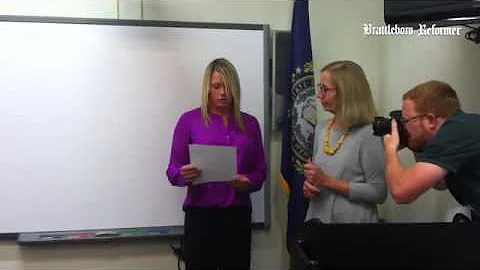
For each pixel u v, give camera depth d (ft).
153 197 7.84
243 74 7.99
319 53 8.42
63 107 7.54
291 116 7.71
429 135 4.97
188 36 7.82
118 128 7.70
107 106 7.66
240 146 6.83
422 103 4.93
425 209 7.40
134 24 7.68
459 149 4.49
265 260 8.37
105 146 7.68
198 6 8.04
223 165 6.26
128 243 7.97
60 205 7.60
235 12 8.14
